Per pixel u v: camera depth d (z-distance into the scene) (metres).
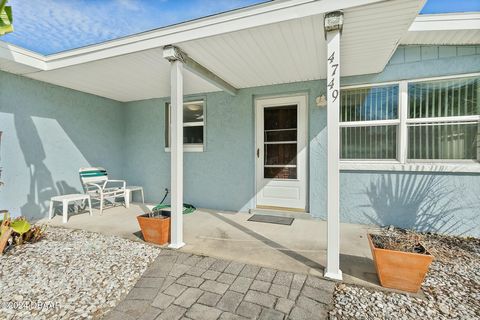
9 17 2.68
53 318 1.79
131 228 3.73
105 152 5.45
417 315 1.77
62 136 4.64
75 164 4.86
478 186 3.33
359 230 3.59
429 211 3.55
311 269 2.41
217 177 4.92
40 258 2.69
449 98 3.53
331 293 2.03
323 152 4.12
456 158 3.51
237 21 2.46
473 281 2.22
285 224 3.92
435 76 3.53
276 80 4.18
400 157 3.71
